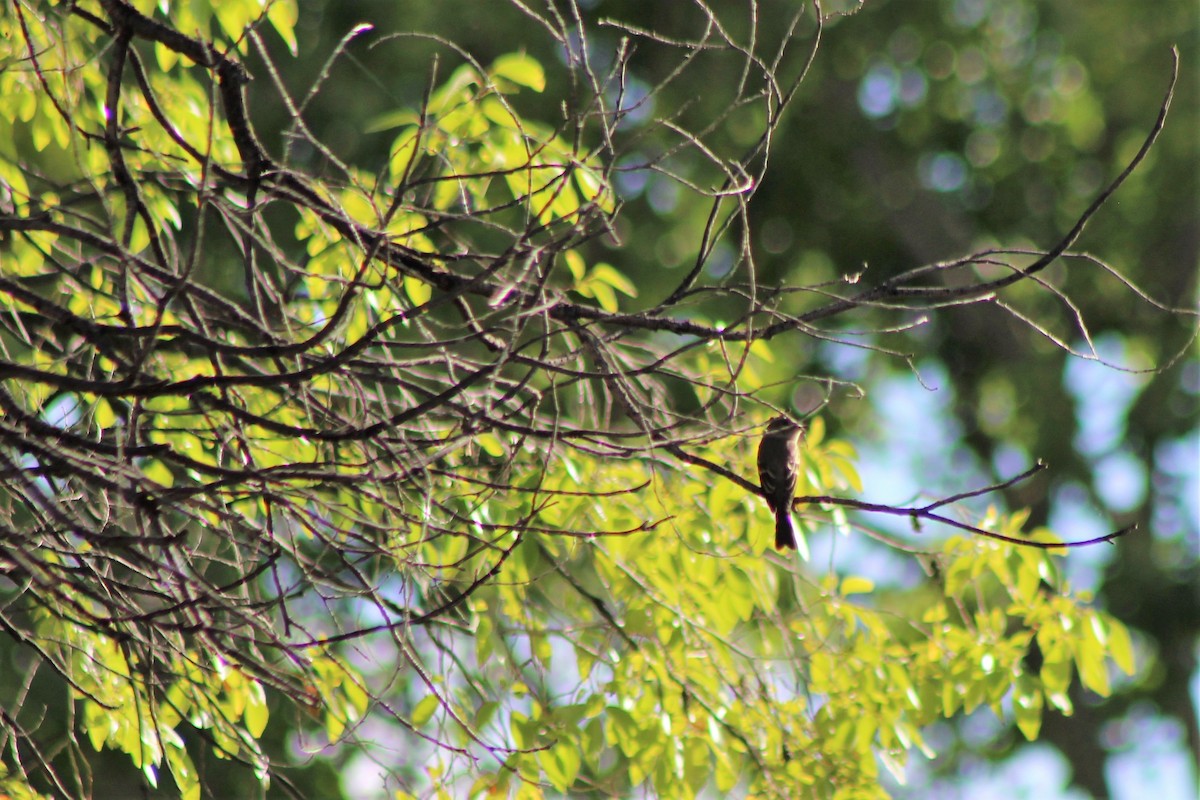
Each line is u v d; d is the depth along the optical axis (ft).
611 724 34.19
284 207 68.39
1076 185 117.29
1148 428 110.52
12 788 29.76
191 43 27.25
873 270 112.57
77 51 32.14
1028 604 37.96
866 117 108.37
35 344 27.86
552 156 32.73
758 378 37.60
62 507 26.37
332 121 82.28
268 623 27.76
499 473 30.32
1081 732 108.06
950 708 37.58
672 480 37.47
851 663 37.83
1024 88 113.09
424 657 34.42
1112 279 114.32
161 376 31.32
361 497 28.35
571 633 36.96
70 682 27.96
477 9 86.38
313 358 27.48
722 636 37.45
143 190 31.17
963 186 116.78
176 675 28.50
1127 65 114.52
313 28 85.46
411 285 33.37
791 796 36.19
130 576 33.19
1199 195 112.47
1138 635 108.27
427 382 34.14
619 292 90.48
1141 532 110.01
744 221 26.68
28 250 32.55
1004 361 113.09
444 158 31.35
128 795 60.70
